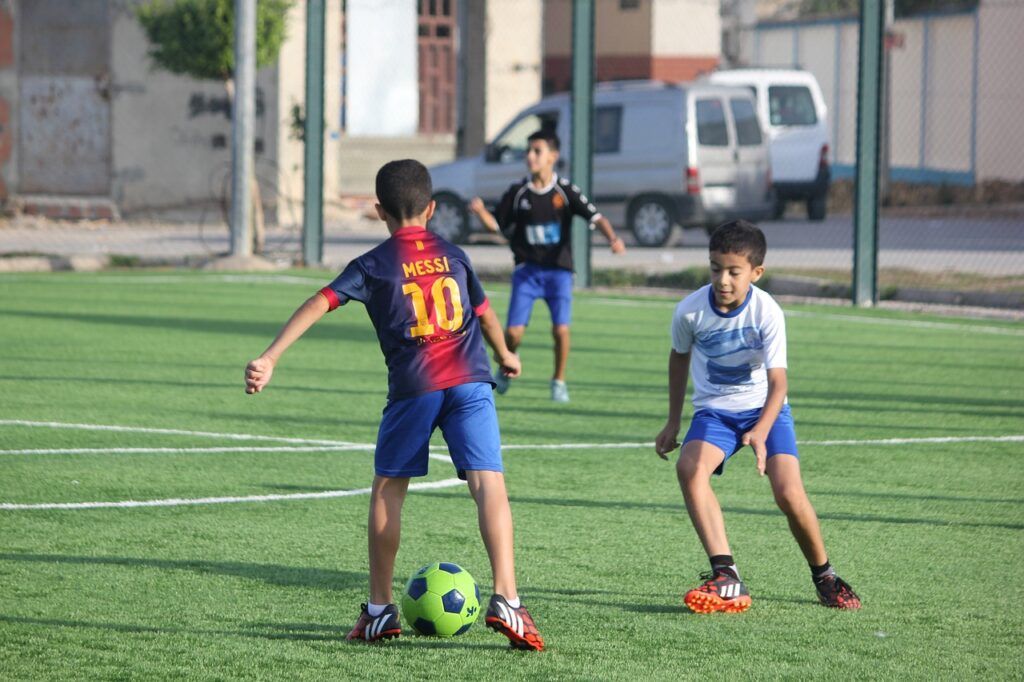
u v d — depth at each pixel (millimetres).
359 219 88062
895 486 21672
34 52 88938
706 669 12852
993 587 15953
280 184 85625
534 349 38344
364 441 24828
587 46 53531
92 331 39531
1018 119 98188
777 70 83375
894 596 15531
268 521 18703
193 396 29312
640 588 15719
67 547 17125
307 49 58812
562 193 29109
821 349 38562
